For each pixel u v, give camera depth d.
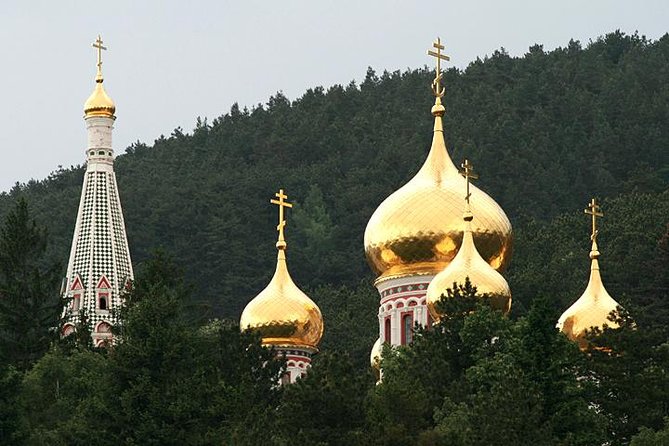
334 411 195.38
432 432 190.75
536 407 194.38
